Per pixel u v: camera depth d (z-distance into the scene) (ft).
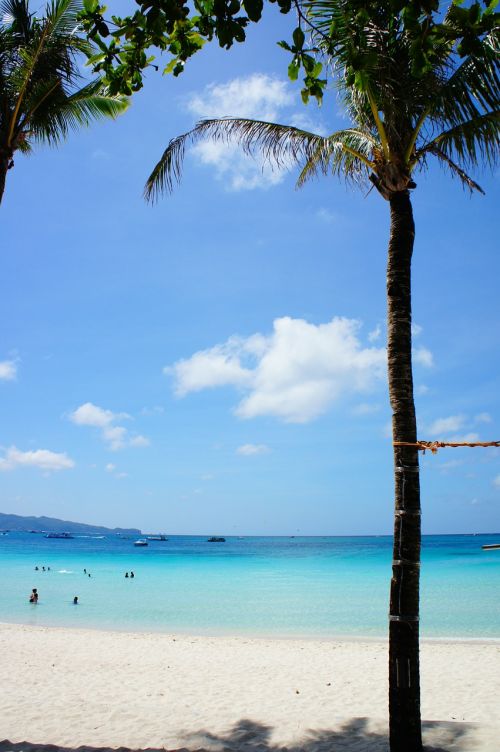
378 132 23.52
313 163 27.81
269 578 137.18
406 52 22.39
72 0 29.30
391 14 13.52
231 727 27.20
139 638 59.93
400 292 22.40
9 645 53.98
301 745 24.04
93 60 15.53
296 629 68.13
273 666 44.88
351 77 14.49
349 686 37.60
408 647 20.27
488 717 28.48
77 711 30.42
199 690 36.45
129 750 23.34
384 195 23.62
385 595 100.17
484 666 43.65
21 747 23.49
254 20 11.84
